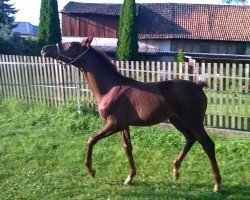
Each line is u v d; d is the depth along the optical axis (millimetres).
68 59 5824
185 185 6031
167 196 5598
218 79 9180
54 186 6039
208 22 34531
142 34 33875
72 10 34688
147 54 28969
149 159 7188
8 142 8289
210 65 9234
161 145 7809
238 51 33375
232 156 7180
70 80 10852
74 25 35156
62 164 7027
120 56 27359
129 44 27000
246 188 5887
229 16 34875
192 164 6859
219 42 33469
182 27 34219
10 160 7273
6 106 11609
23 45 25781
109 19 34625
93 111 10391
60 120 9898
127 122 5688
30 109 11031
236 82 9047
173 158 7180
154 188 5918
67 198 5605
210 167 6711
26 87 12000
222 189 5832
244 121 8984
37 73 11633
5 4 29500
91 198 5594
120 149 7602
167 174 6477
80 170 6742
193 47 33844
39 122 9969
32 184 6133
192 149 7457
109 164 6996
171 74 9648
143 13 35469
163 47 34031
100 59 5836
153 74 9781
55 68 11148
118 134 8484
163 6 36062
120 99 5617
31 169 6809
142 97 5590
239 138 8109
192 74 9422
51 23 27391
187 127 5672
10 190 5902
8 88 12500
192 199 5508
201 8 35719
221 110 9219
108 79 5762
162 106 5578
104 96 5746
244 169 6605
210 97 9320
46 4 27359
